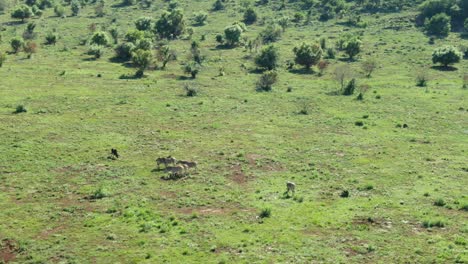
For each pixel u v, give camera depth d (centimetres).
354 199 4294
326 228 3688
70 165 5209
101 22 17075
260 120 7206
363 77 10469
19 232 3634
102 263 3189
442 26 14700
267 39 14725
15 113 7150
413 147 5922
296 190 4531
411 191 4488
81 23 16875
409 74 10731
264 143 6112
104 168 5144
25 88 8638
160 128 6700
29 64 10762
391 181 4769
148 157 5538
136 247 3403
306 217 3884
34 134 6241
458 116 7369
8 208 4078
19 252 3350
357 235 3569
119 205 4169
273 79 9262
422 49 13150
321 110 7794
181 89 9050
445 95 8738
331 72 11062
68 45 13488
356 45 12444
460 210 4031
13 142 5888
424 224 3731
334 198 4328
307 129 6769
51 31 15225
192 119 7188
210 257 3244
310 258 3228
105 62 11462
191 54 12125
